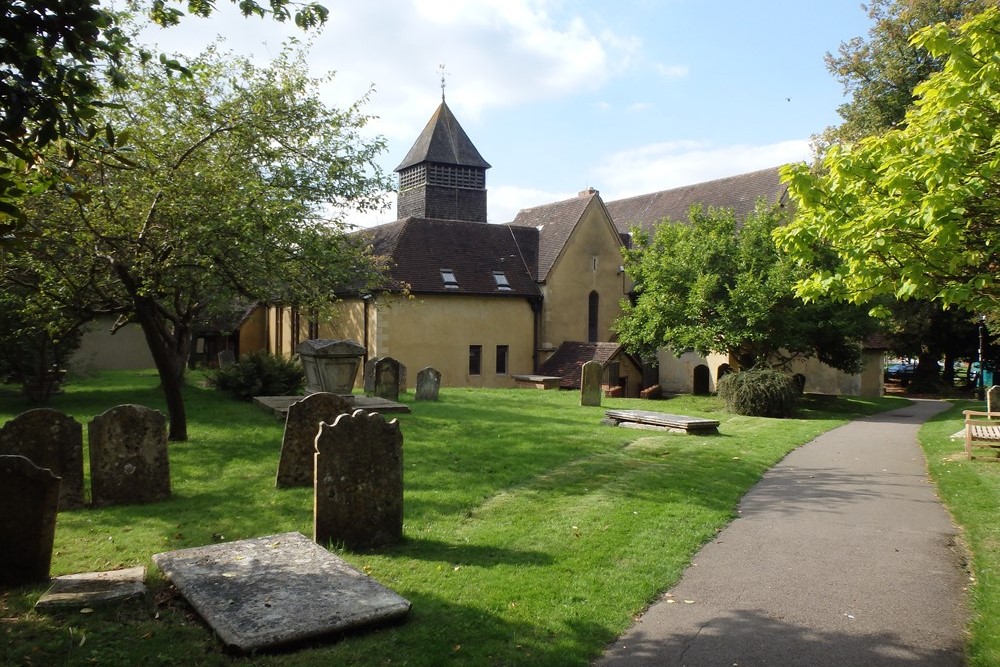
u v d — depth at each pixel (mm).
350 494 7652
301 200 16766
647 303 29344
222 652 5133
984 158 7457
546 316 37312
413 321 33906
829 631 5805
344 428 7617
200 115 14000
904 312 38531
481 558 7402
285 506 9508
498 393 26438
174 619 5676
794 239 8516
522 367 37094
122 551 7727
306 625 5344
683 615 6113
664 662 5246
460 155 44531
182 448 13305
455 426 16422
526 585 6602
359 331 34594
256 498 9953
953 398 39688
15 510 6430
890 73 31453
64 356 20453
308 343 19891
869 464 13250
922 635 5738
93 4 5164
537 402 23141
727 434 16781
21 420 9102
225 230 12797
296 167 17297
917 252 7785
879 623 5965
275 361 20609
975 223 7719
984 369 41969
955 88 7512
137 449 9742
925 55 31016
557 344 37656
